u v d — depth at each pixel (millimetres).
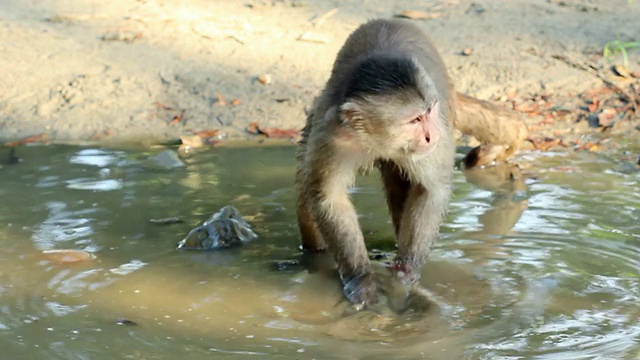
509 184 11219
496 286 8570
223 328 7723
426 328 7750
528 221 10062
